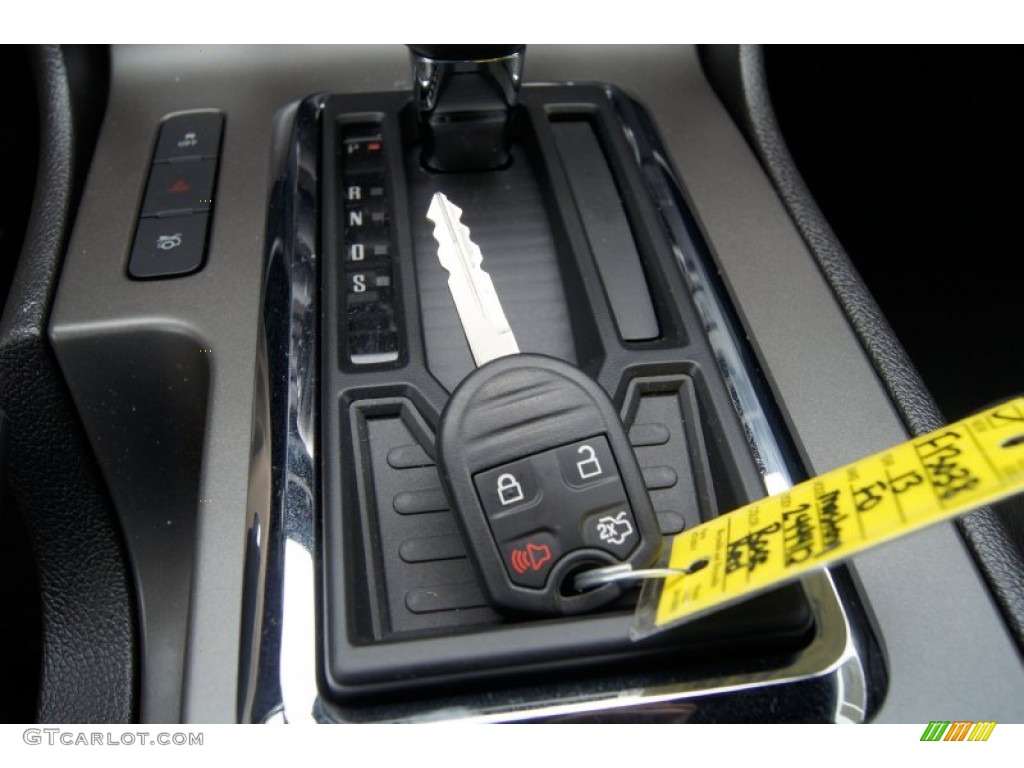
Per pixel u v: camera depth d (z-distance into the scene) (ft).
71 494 2.06
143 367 1.97
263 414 1.65
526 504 1.36
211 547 1.56
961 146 2.92
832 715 1.31
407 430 1.60
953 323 2.91
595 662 1.32
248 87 2.41
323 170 2.06
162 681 2.03
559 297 1.92
